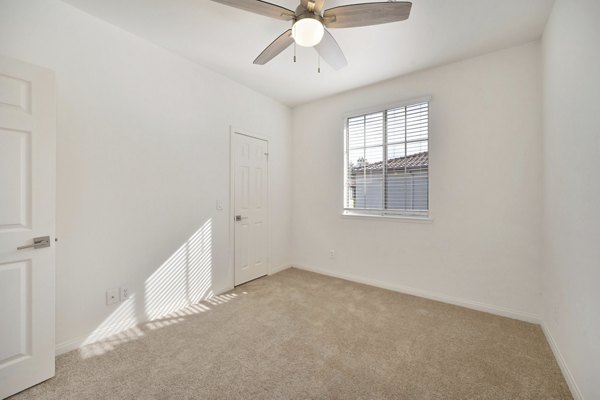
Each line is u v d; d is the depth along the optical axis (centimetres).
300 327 231
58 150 189
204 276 292
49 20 183
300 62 278
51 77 167
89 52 203
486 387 159
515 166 248
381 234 333
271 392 154
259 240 368
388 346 201
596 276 129
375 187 342
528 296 243
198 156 285
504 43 243
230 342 206
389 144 329
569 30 163
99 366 177
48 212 166
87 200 204
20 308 155
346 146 368
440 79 287
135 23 215
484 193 263
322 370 173
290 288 328
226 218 319
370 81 325
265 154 376
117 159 221
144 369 174
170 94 258
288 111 418
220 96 308
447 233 284
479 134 265
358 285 340
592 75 133
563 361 172
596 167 130
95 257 208
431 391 155
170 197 260
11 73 152
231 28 221
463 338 213
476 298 269
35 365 159
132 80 229
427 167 301
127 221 228
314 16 162
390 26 217
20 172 156
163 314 254
